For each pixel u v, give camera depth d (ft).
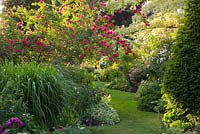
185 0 22.34
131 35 38.45
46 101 21.72
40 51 29.17
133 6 36.88
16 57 28.99
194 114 21.15
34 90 21.20
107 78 47.21
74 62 29.58
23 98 21.25
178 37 21.48
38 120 21.25
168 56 37.70
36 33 29.58
